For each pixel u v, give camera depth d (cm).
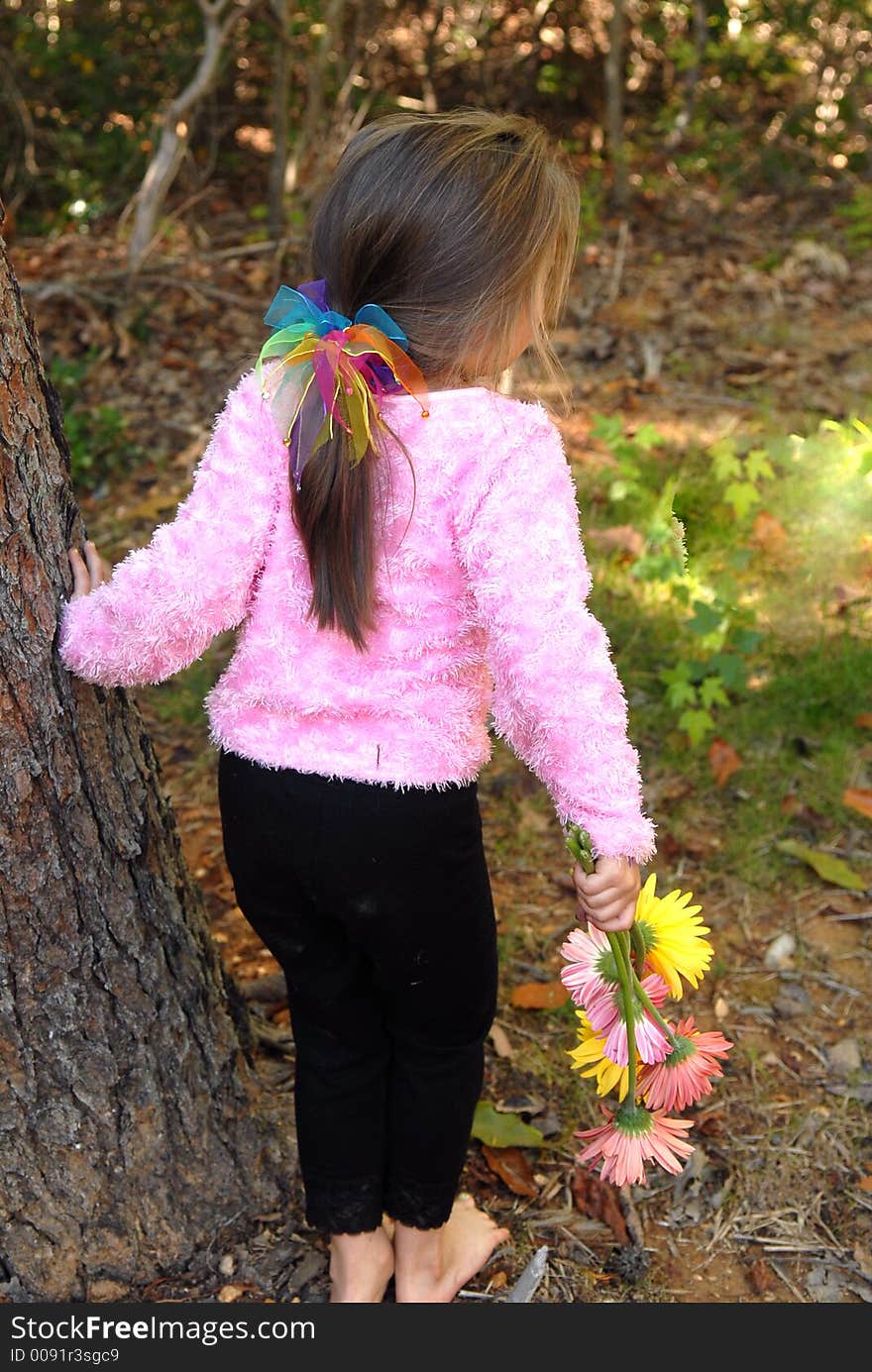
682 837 292
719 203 712
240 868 170
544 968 260
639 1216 209
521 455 149
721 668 312
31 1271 188
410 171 150
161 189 552
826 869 280
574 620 146
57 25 723
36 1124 182
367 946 169
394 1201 187
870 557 369
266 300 577
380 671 156
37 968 175
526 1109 227
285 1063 232
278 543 156
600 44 785
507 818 304
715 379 502
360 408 145
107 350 521
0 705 163
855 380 493
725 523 376
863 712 321
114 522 421
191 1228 197
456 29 777
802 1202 211
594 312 571
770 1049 240
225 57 700
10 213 704
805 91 780
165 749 331
